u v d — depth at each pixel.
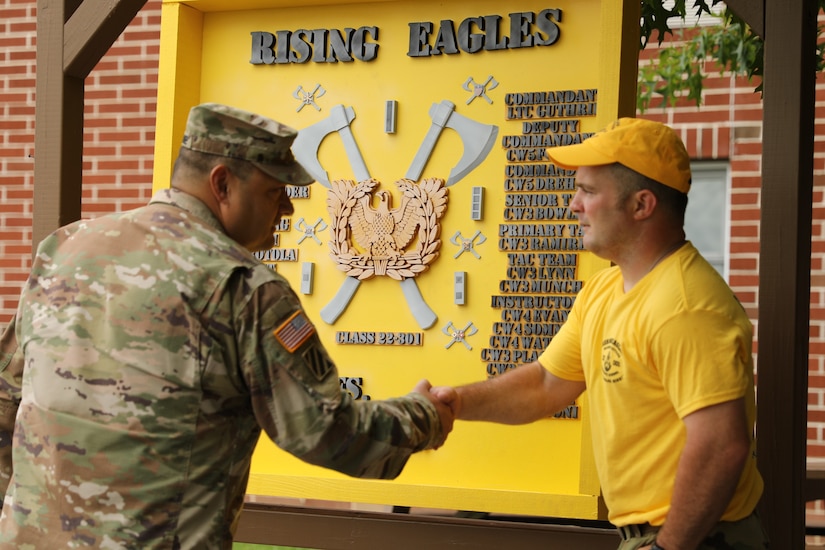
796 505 2.49
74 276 2.01
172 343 1.93
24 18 6.27
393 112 3.19
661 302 2.12
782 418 2.49
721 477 2.02
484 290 3.08
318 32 3.29
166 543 1.90
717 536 2.14
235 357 1.96
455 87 3.14
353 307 3.22
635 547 2.20
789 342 2.49
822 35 5.15
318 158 3.28
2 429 2.22
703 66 5.50
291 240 3.30
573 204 2.33
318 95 3.29
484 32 3.11
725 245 5.66
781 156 2.51
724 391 2.03
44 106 3.13
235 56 3.39
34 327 2.03
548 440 3.01
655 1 4.22
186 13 3.37
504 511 2.96
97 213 6.13
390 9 3.22
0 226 6.28
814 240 5.35
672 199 2.23
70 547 1.91
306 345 1.97
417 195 3.14
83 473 1.92
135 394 1.92
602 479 2.28
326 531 3.13
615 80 2.89
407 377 3.15
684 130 5.62
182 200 2.07
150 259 1.98
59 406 1.95
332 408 1.95
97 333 1.96
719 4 5.37
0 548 1.97
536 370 2.54
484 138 3.10
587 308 2.43
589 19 3.01
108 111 6.12
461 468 3.08
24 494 1.97
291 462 3.26
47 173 3.12
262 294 1.96
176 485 1.92
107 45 3.12
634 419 2.18
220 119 2.08
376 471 2.06
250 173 2.08
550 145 3.03
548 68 3.05
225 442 1.99
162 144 3.33
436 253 3.12
